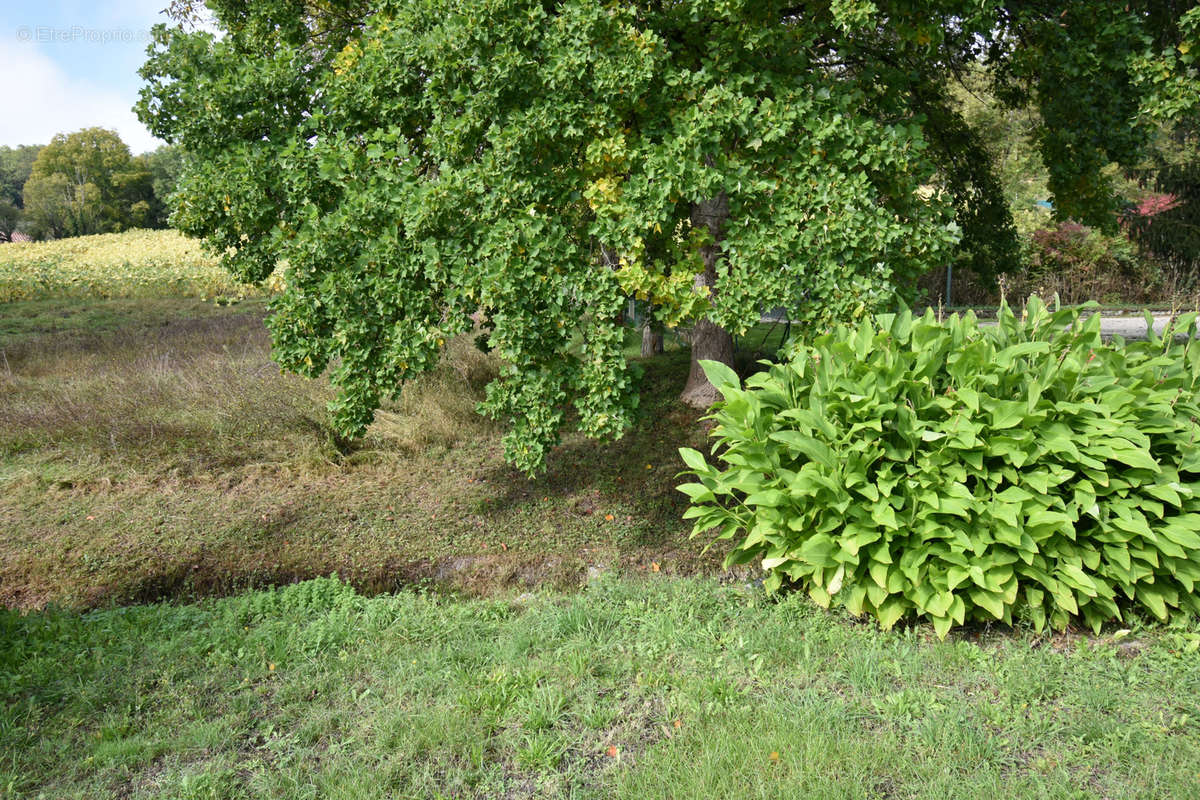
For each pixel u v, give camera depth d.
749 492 3.68
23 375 9.98
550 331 4.61
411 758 2.73
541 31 4.59
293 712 3.16
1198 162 18.31
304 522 6.08
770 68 5.12
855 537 3.40
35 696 3.31
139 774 2.76
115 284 21.27
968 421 3.29
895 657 3.29
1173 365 3.77
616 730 2.85
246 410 8.09
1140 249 20.53
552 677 3.27
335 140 4.93
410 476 7.04
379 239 4.62
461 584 5.25
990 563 3.28
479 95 4.45
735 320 4.61
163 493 6.62
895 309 4.72
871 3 4.54
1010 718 2.78
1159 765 2.45
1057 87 5.80
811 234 4.41
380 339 4.92
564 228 4.64
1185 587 3.36
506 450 4.93
